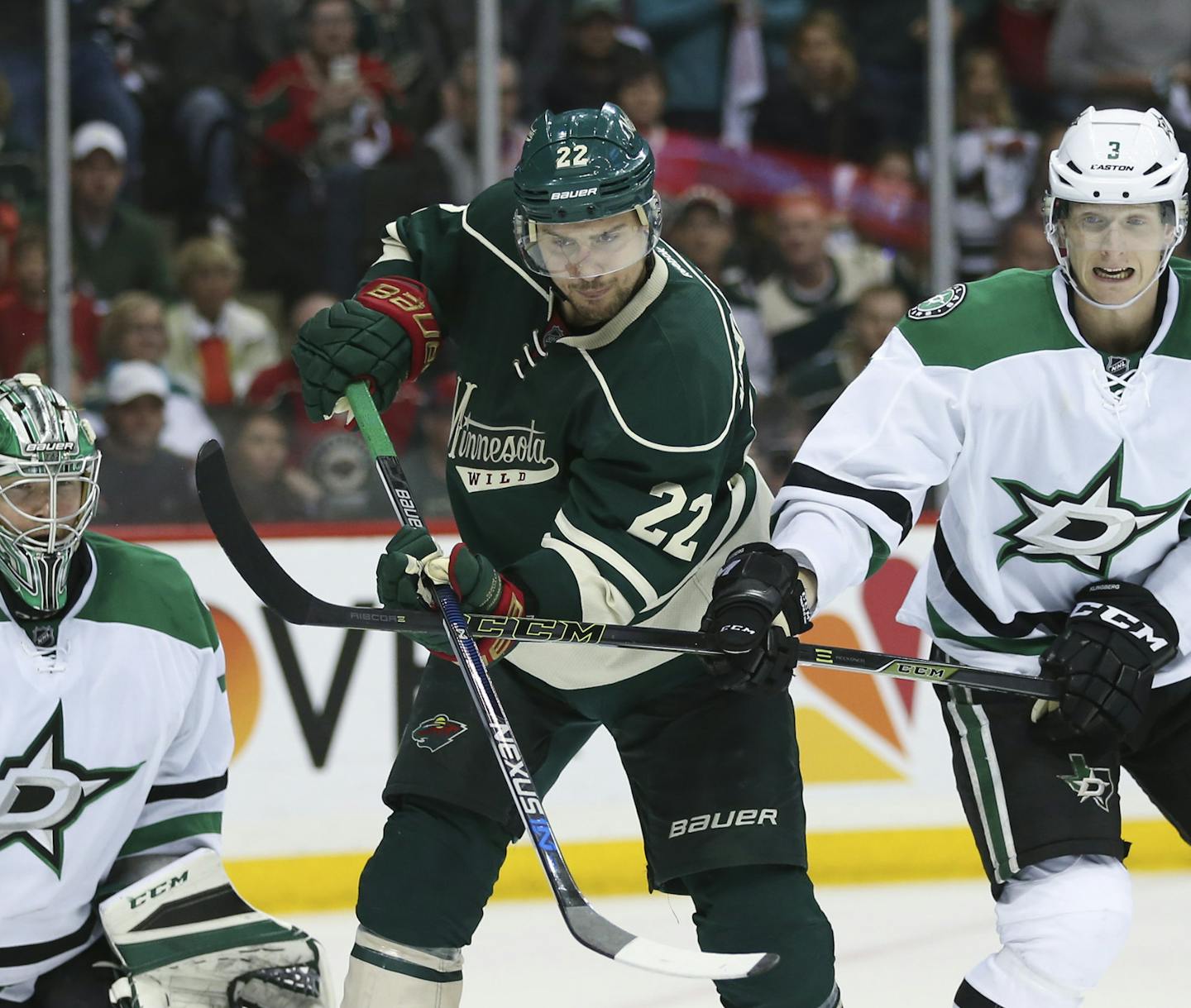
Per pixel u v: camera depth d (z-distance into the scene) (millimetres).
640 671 9859
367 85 21016
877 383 9711
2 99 19891
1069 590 10156
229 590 17922
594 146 8867
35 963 9070
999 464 9727
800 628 9242
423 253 10320
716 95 21750
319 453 20312
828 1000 9609
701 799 9680
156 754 8914
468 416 10023
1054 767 9672
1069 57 22094
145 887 8930
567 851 18125
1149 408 9484
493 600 8938
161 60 20641
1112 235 9055
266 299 21031
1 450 8344
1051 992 9281
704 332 9281
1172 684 10148
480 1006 14312
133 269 20531
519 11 21312
